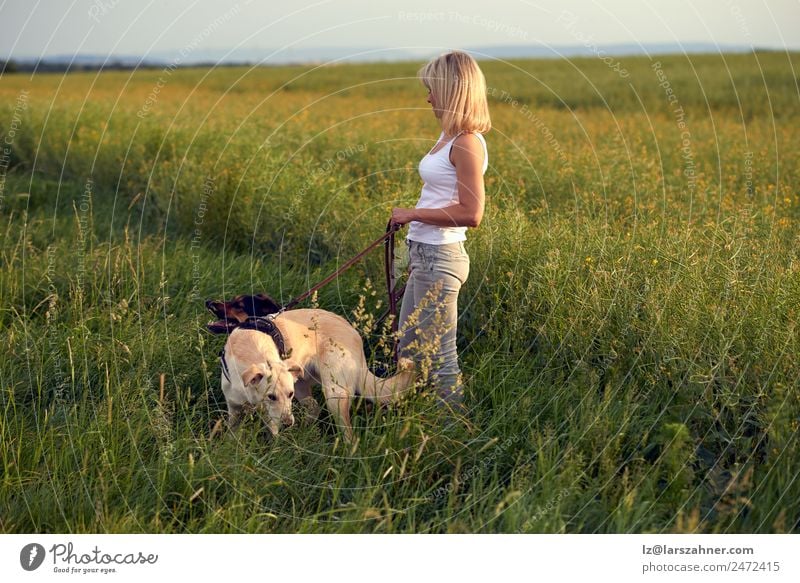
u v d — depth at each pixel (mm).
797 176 8180
